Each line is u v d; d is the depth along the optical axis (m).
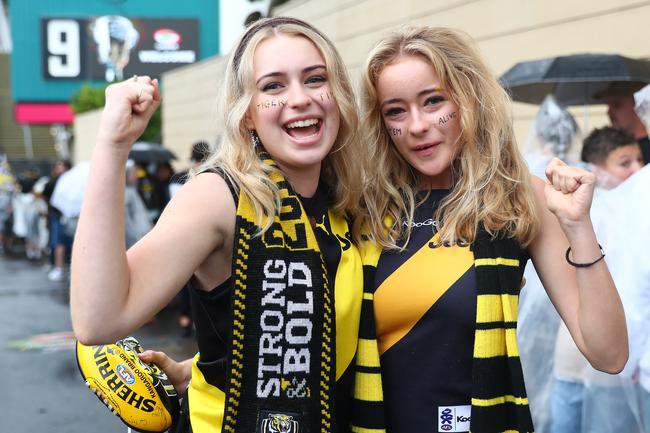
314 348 1.58
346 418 1.75
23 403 4.57
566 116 3.46
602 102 4.03
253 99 1.65
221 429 1.55
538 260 1.76
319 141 1.67
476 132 1.80
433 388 1.73
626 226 2.52
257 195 1.55
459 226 1.75
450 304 1.71
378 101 1.87
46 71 36.56
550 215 1.77
